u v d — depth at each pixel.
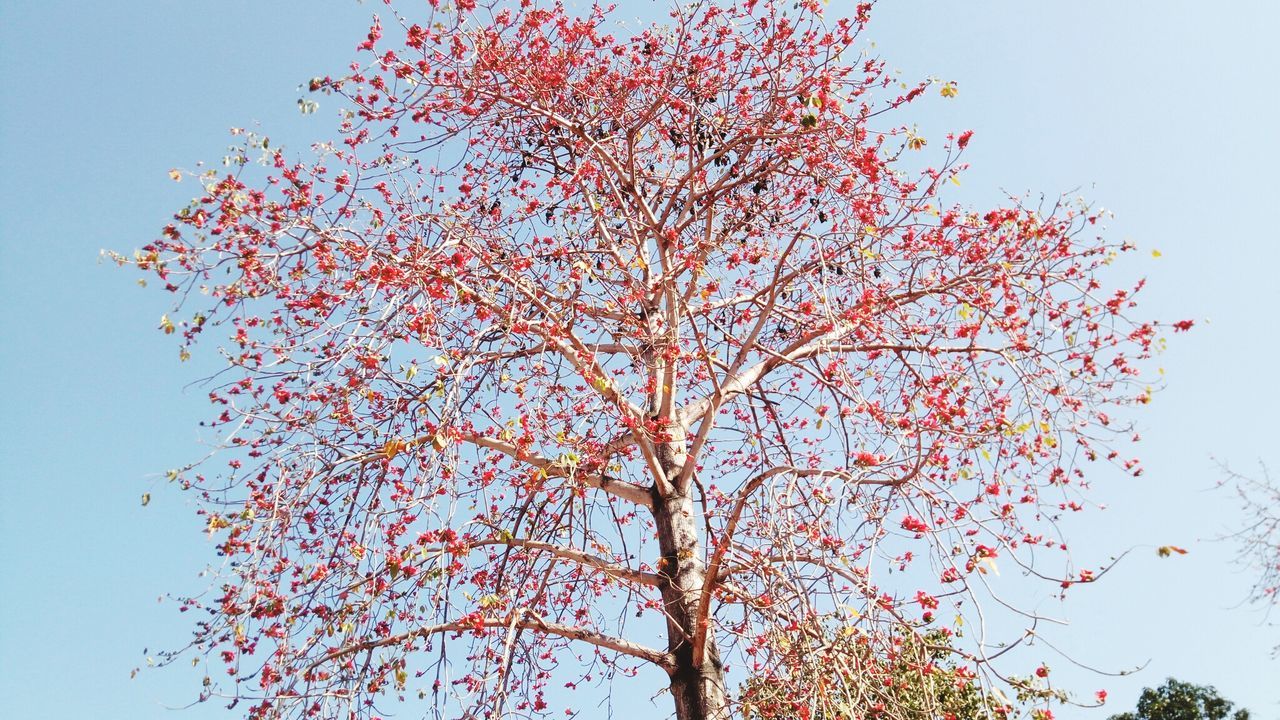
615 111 9.88
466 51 8.93
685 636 7.85
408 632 7.42
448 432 6.96
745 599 7.64
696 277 9.62
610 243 10.02
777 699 6.89
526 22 9.15
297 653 7.12
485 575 8.34
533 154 10.14
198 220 7.37
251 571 6.87
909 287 8.17
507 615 7.52
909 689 6.89
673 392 8.94
